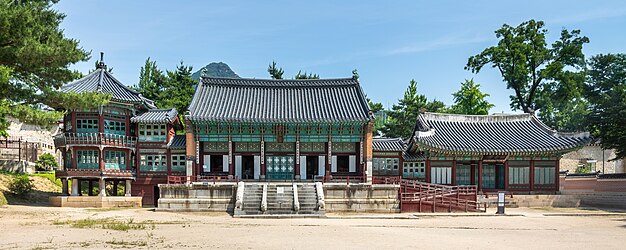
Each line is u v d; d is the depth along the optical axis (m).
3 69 29.50
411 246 23.03
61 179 50.62
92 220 32.34
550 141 51.06
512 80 77.00
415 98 80.75
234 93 55.91
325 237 25.69
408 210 42.69
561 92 74.56
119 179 50.91
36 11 33.41
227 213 40.69
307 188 42.62
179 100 74.06
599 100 57.91
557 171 52.19
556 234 29.25
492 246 23.72
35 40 31.19
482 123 56.09
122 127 51.22
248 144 52.94
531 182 51.78
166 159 52.50
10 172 53.09
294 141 51.59
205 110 51.38
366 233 27.86
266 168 52.72
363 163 50.78
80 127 49.03
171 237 24.50
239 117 50.16
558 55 76.00
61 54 32.00
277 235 26.16
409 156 54.31
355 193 42.59
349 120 50.06
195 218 36.41
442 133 53.12
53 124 34.19
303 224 32.81
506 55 76.12
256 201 40.50
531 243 25.05
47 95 34.03
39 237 23.38
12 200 45.09
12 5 31.14
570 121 81.25
